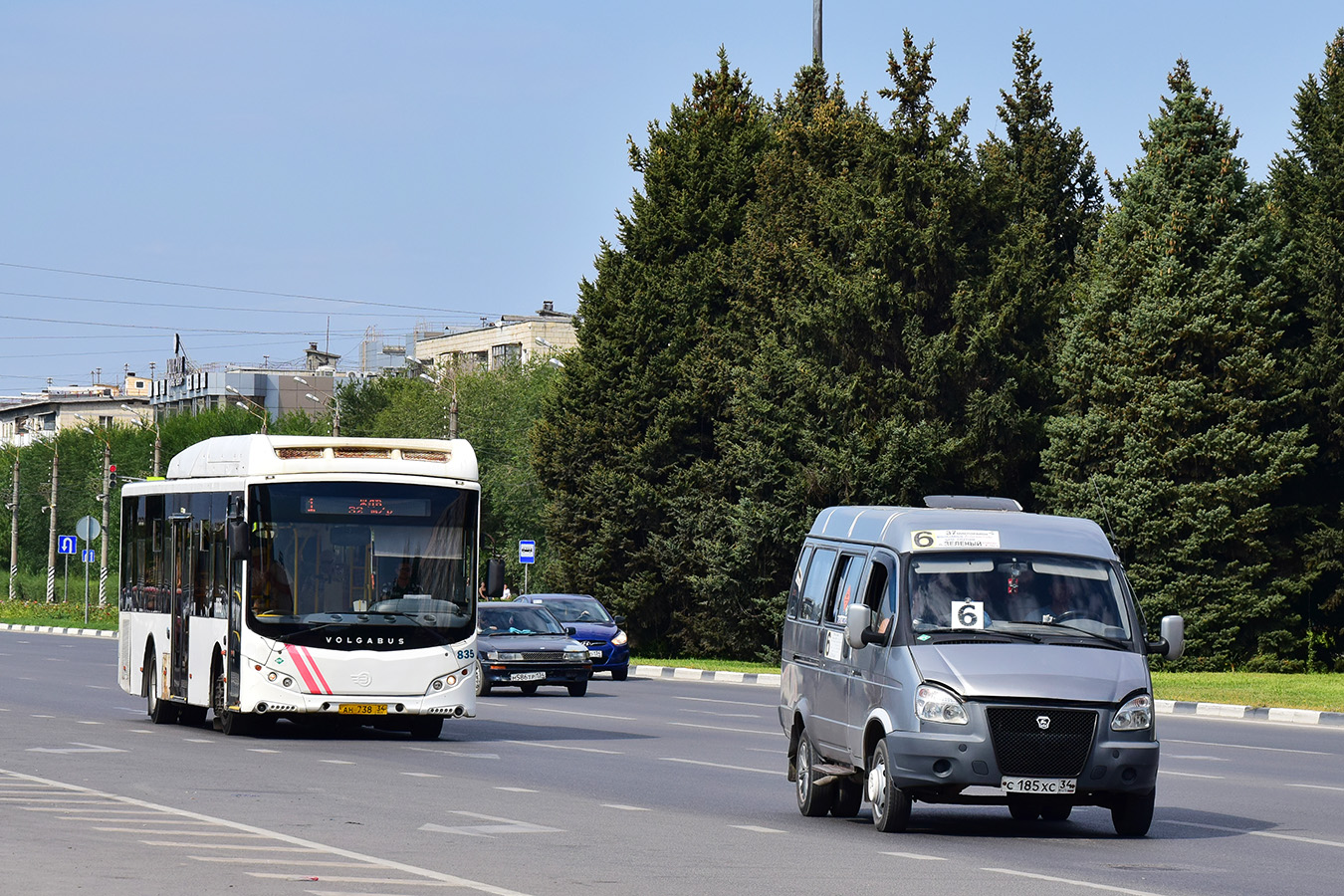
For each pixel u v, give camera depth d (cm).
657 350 9706
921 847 2283
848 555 2731
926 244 8256
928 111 8612
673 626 9506
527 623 6284
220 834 2266
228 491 4103
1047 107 10012
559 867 2020
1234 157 7894
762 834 2400
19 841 2170
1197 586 7531
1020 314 8288
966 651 2406
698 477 9350
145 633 4719
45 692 5697
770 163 9369
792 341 8588
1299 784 3250
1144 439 7656
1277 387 7675
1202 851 2284
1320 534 7725
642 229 9869
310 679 3919
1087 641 2462
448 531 4069
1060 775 2330
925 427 8056
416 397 16725
